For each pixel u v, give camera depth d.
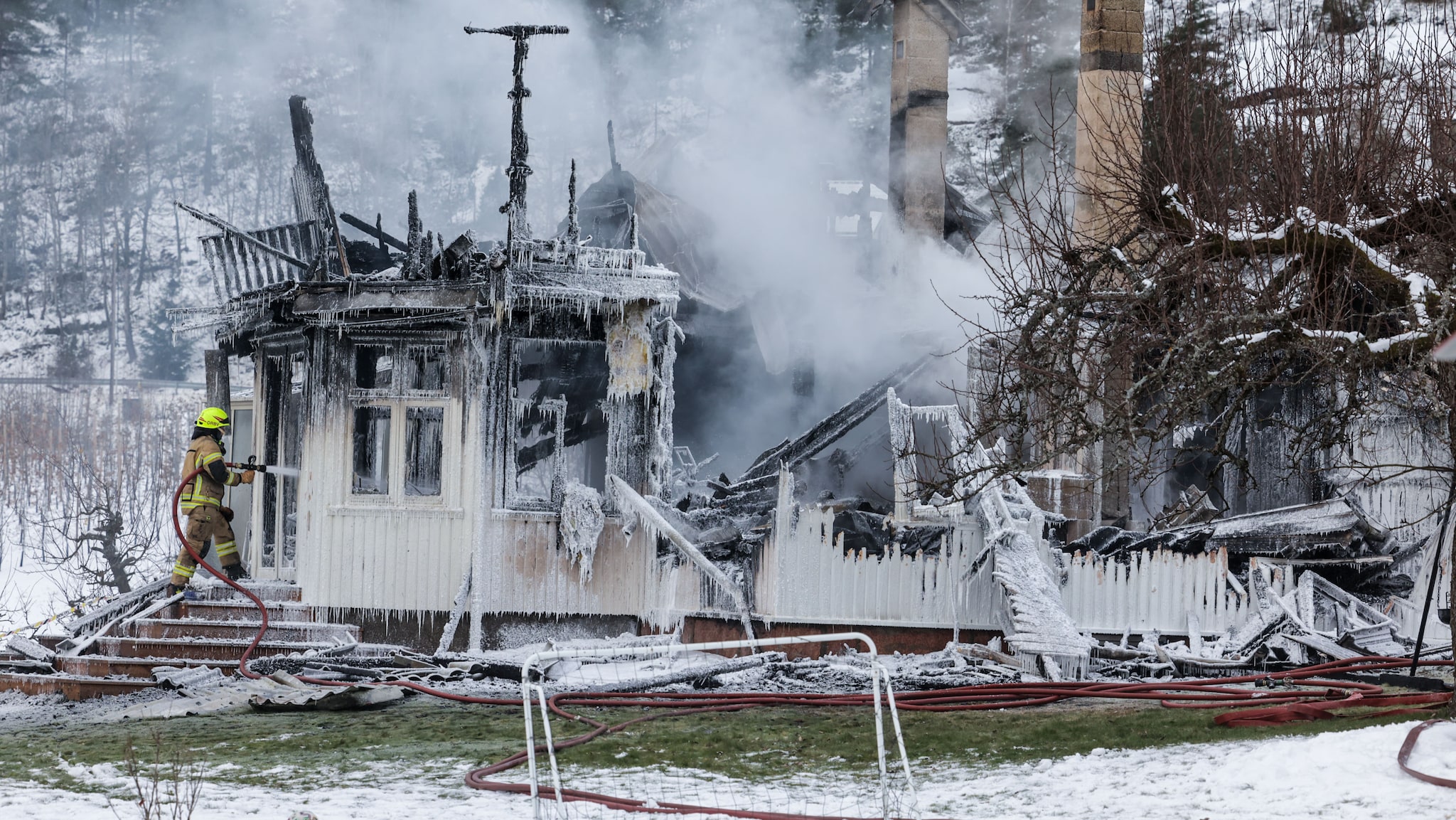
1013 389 16.73
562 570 23.42
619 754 13.55
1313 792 10.17
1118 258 16.41
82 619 22.31
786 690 18.77
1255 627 22.80
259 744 14.56
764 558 22.47
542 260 23.31
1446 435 19.78
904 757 9.96
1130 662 21.45
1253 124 18.61
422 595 23.05
